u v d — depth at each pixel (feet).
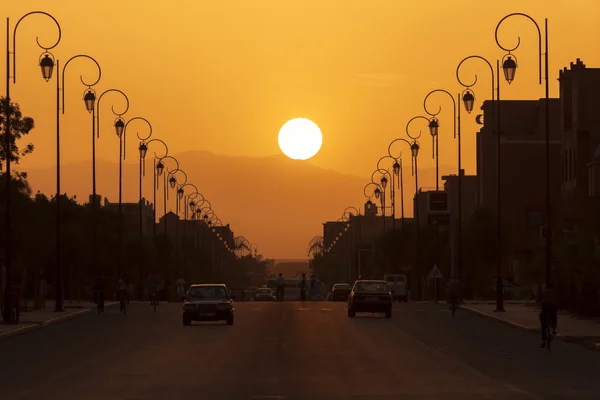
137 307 291.17
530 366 112.57
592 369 109.09
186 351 132.26
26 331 176.04
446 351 133.69
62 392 87.35
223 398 82.43
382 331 175.52
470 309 256.11
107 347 140.46
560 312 242.37
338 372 104.53
